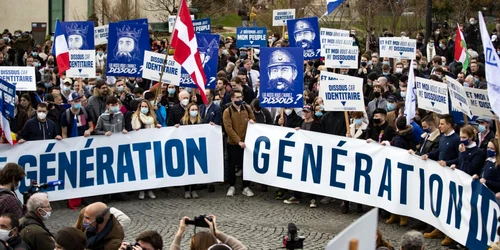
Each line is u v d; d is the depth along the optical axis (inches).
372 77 735.1
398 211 506.9
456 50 848.3
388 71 779.4
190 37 585.9
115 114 567.2
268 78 575.8
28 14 1685.5
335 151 546.6
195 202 567.2
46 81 813.2
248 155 582.2
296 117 593.9
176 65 617.9
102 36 876.6
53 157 543.8
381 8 1362.0
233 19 1801.2
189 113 588.4
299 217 531.2
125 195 588.1
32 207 340.8
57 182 406.6
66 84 676.1
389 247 319.6
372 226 180.5
